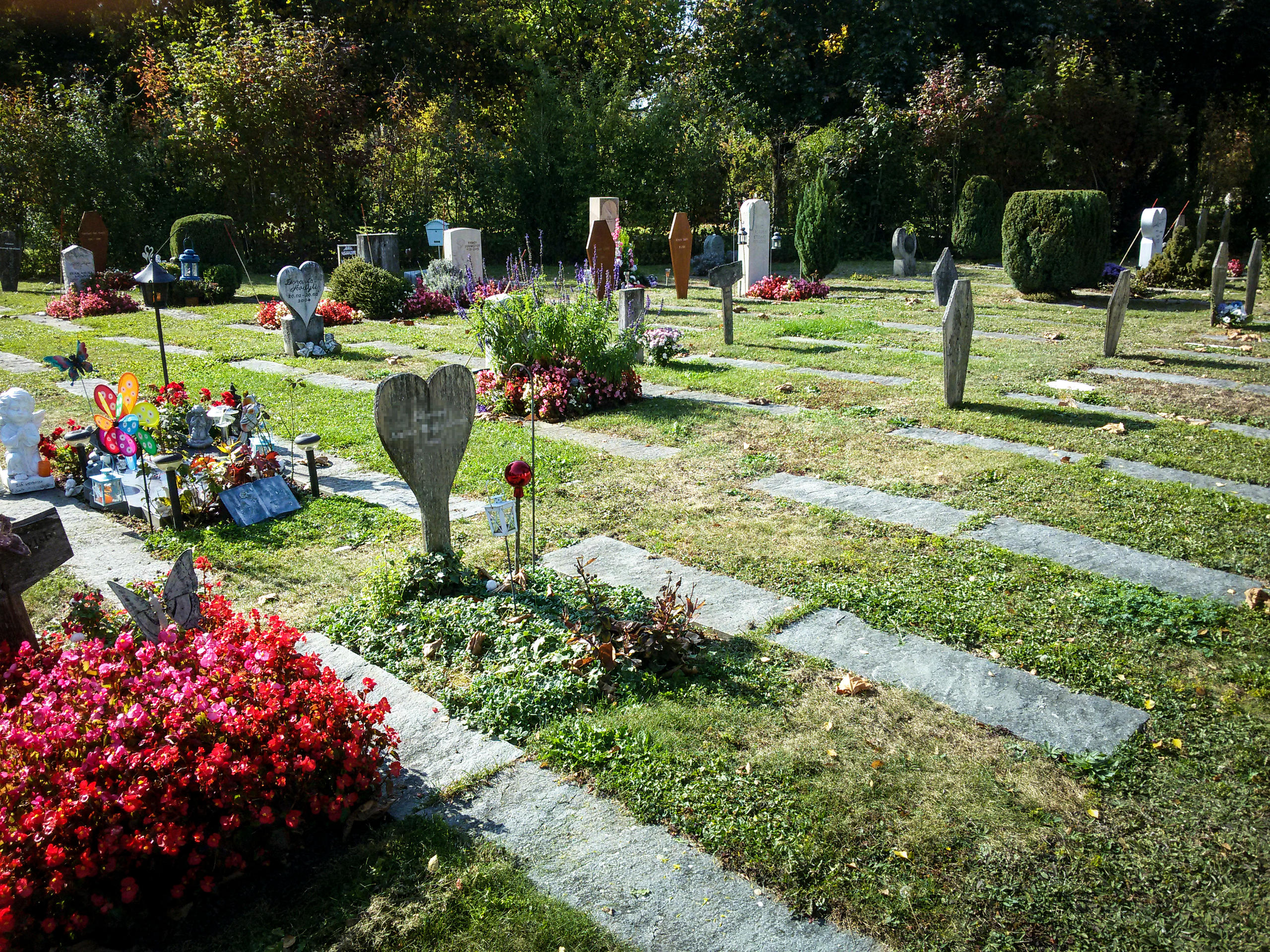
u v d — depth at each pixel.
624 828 3.50
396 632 4.92
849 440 8.71
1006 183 31.09
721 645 4.84
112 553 6.30
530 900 3.14
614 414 9.91
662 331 12.77
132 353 13.97
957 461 7.96
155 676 3.46
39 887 2.89
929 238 31.67
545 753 3.94
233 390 9.08
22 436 7.64
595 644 4.60
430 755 3.96
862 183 31.69
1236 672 4.51
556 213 30.70
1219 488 7.20
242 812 3.20
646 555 6.05
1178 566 5.75
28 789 3.00
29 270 26.98
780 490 7.38
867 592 5.42
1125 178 30.41
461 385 5.29
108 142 26.53
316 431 9.33
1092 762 3.83
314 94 27.11
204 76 26.05
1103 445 8.30
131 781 3.10
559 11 34.06
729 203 33.62
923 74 31.28
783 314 17.64
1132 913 3.06
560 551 6.17
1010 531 6.40
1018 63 33.34
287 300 13.50
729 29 33.09
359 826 3.55
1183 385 10.63
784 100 33.59
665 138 30.00
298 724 3.36
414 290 19.48
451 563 5.45
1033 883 3.19
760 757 3.89
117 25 31.98
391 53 32.81
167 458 6.45
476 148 31.31
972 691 4.39
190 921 3.09
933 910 3.08
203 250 23.70
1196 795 3.64
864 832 3.44
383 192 31.27
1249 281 15.01
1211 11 31.97
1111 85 29.89
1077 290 19.61
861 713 4.21
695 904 3.12
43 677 3.59
